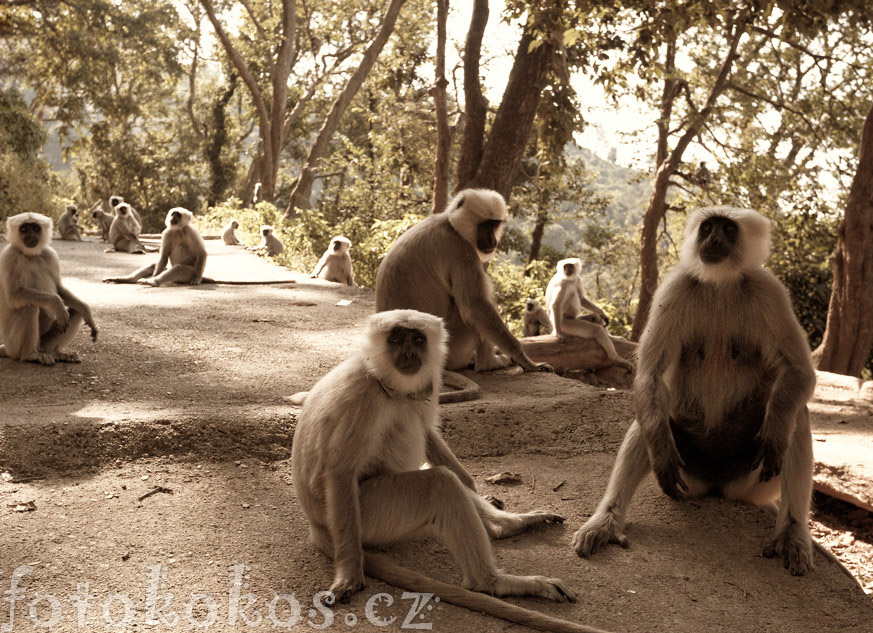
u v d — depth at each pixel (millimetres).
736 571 4453
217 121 52719
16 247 8258
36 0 37500
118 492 5152
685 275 4863
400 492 4012
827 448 8617
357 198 33344
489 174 16188
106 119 49062
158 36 44094
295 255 22594
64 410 6477
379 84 42469
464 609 3879
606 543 4699
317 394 4199
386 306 7832
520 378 7984
